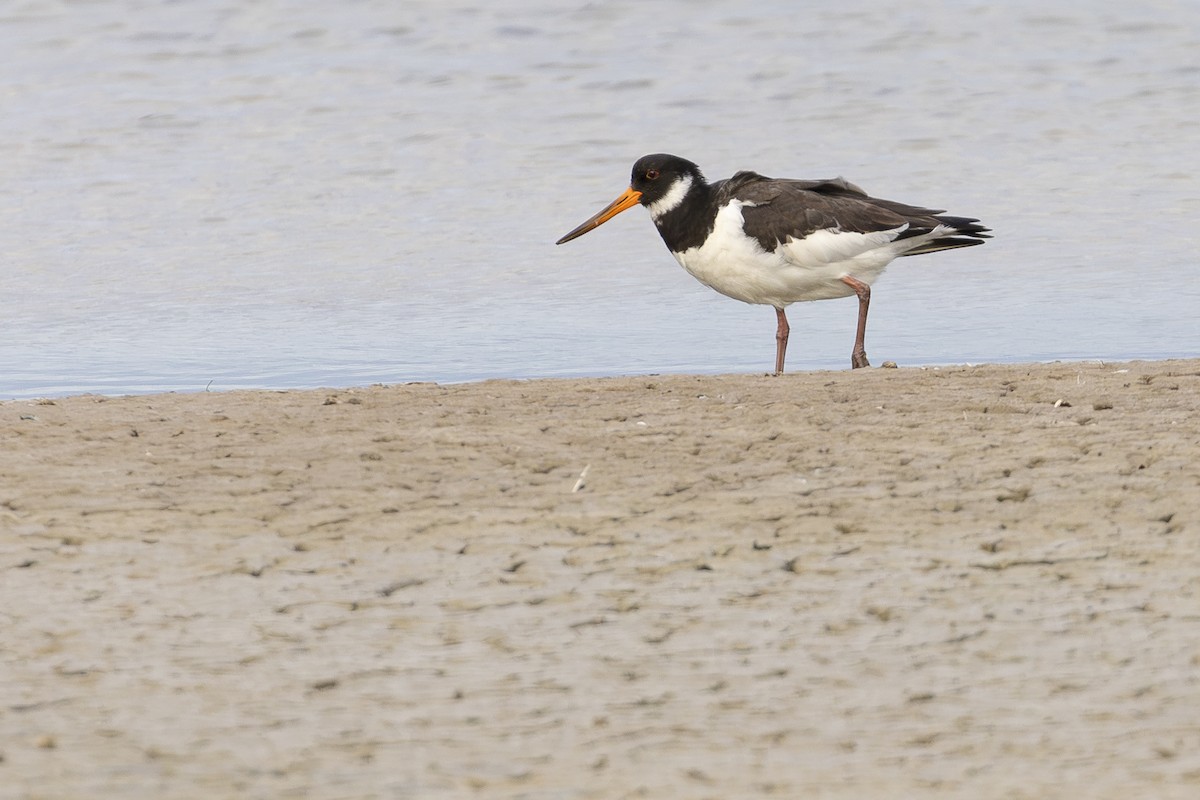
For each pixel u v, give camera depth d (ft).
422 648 28.14
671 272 73.31
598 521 34.47
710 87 108.17
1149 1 125.70
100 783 23.02
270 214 82.43
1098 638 27.81
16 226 79.66
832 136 97.45
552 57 115.44
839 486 36.17
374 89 107.65
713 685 26.37
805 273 53.98
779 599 30.12
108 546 33.27
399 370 57.36
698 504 35.24
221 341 61.82
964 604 29.58
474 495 36.22
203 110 102.42
